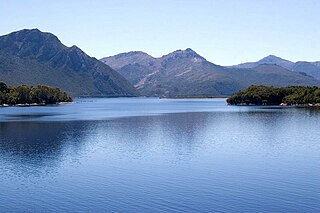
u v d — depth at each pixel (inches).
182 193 2301.9
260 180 2588.6
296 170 2874.0
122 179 2620.6
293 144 4131.4
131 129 5644.7
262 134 4985.2
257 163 3127.5
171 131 5344.5
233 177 2664.9
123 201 2167.8
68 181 2573.8
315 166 3011.8
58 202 2159.2
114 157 3393.2
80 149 3816.4
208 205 2097.7
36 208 2071.9
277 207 2065.7
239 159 3292.3
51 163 3142.2
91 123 6707.7
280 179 2613.2
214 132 5211.6
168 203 2132.1
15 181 2581.2
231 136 4776.1
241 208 2050.9
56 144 4151.1
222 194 2282.2
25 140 4473.4
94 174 2760.8
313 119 7209.6
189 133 5103.3
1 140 4475.9
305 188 2397.9
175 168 2942.9
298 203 2123.5
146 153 3585.1
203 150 3750.0
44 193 2316.7
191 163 3127.5
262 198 2209.6
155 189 2381.9
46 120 7401.6
